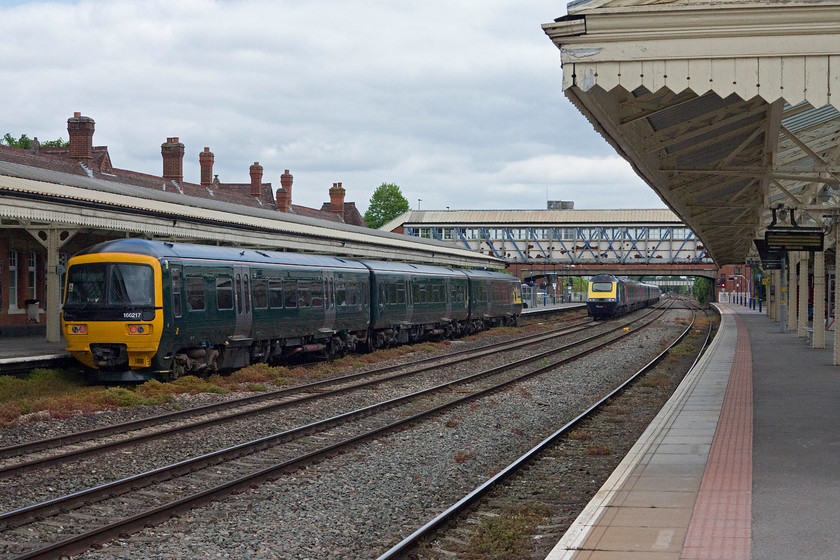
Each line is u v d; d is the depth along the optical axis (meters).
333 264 28.58
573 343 36.31
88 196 21.25
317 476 11.23
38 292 29.66
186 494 10.20
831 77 9.37
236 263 22.61
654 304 113.69
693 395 16.83
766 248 20.70
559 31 9.73
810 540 6.89
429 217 87.88
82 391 17.73
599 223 85.25
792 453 10.76
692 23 9.51
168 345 19.59
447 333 40.66
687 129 14.04
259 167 67.81
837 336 23.45
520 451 13.63
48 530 8.54
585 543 6.96
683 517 7.73
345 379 22.08
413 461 12.45
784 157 19.80
